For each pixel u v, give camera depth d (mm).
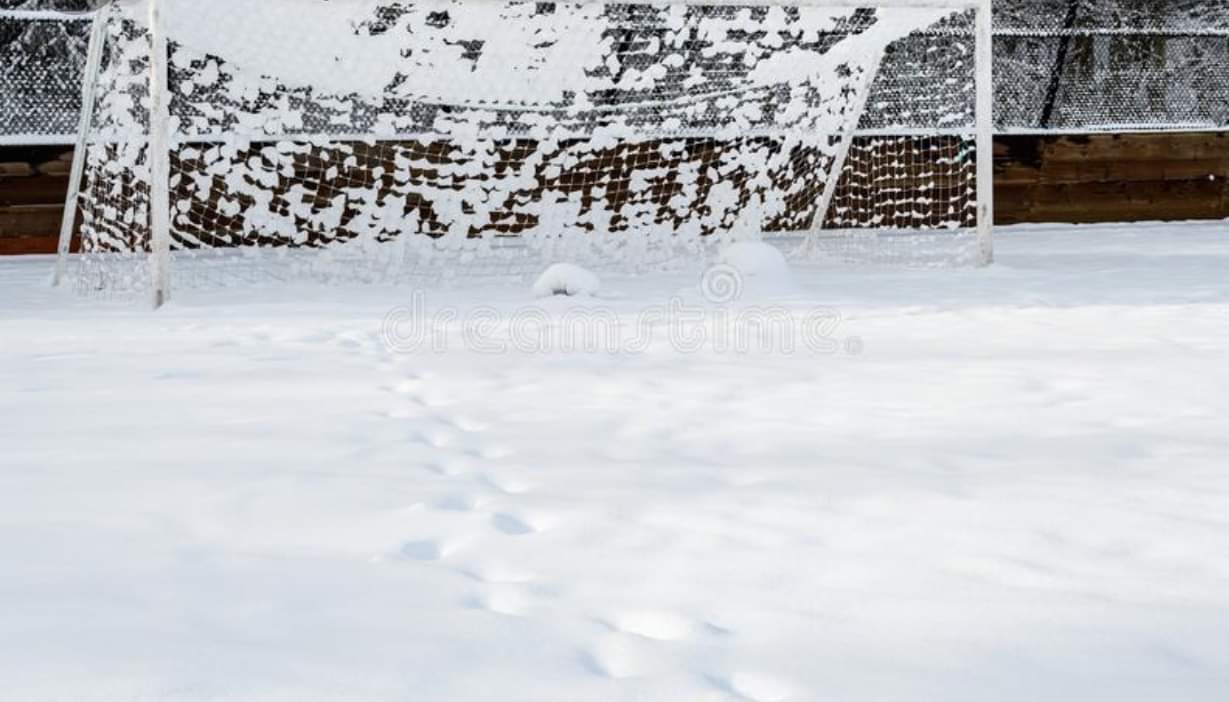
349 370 4754
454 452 3391
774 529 2666
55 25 10617
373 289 8039
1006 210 13047
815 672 1918
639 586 2314
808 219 11594
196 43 8008
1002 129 12859
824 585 2320
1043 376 4566
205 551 2504
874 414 3895
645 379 4559
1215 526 2682
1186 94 13562
